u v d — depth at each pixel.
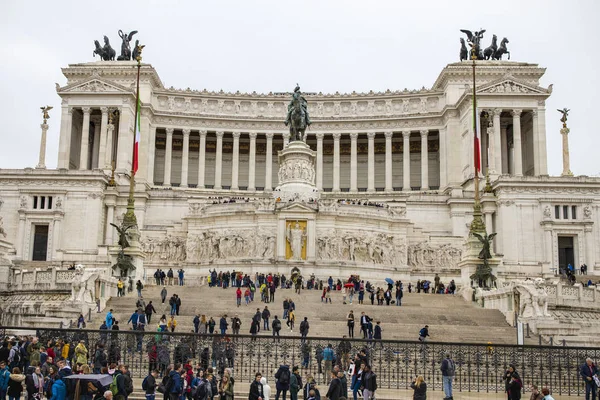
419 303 51.59
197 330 37.00
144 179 103.94
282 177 74.94
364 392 25.31
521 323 36.97
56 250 75.62
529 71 104.75
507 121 105.31
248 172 114.31
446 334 39.88
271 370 29.80
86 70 107.12
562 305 48.62
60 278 50.97
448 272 73.12
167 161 107.44
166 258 73.50
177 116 108.06
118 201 86.50
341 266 67.00
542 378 29.08
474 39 110.56
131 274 54.69
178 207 87.00
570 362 31.66
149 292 52.75
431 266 73.81
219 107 111.00
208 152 115.56
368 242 69.88
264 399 23.27
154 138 107.81
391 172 108.88
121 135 99.94
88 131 100.44
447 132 104.06
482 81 104.88
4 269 54.19
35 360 25.61
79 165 106.12
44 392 24.94
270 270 66.50
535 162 98.62
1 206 82.75
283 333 39.72
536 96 98.88
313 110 111.31
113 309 44.72
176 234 74.31
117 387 22.34
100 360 27.22
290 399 26.16
